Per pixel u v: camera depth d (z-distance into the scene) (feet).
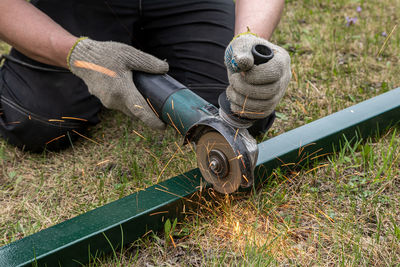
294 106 8.19
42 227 5.52
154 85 5.40
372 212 5.42
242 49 4.07
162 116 5.41
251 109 4.41
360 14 12.51
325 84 8.95
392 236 5.00
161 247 5.02
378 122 6.77
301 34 11.25
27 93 7.00
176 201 5.14
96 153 7.15
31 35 5.77
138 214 4.89
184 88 5.33
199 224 5.34
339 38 10.73
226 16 7.71
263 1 5.74
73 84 7.21
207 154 4.90
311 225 5.28
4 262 4.32
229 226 5.24
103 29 7.48
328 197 5.70
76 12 7.25
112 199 5.98
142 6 7.47
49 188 6.36
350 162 6.35
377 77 9.13
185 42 7.54
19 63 7.20
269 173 5.84
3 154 7.18
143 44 8.29
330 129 6.32
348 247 4.87
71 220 4.88
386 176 5.98
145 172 6.51
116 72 5.40
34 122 6.94
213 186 5.08
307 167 6.29
